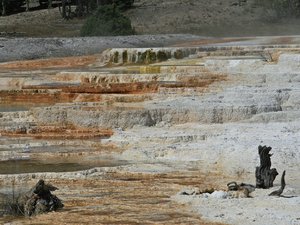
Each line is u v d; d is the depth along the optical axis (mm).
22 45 77625
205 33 106062
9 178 25844
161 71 55062
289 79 46031
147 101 40844
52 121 37312
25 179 25938
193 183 24766
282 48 60969
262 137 31422
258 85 44500
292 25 109562
